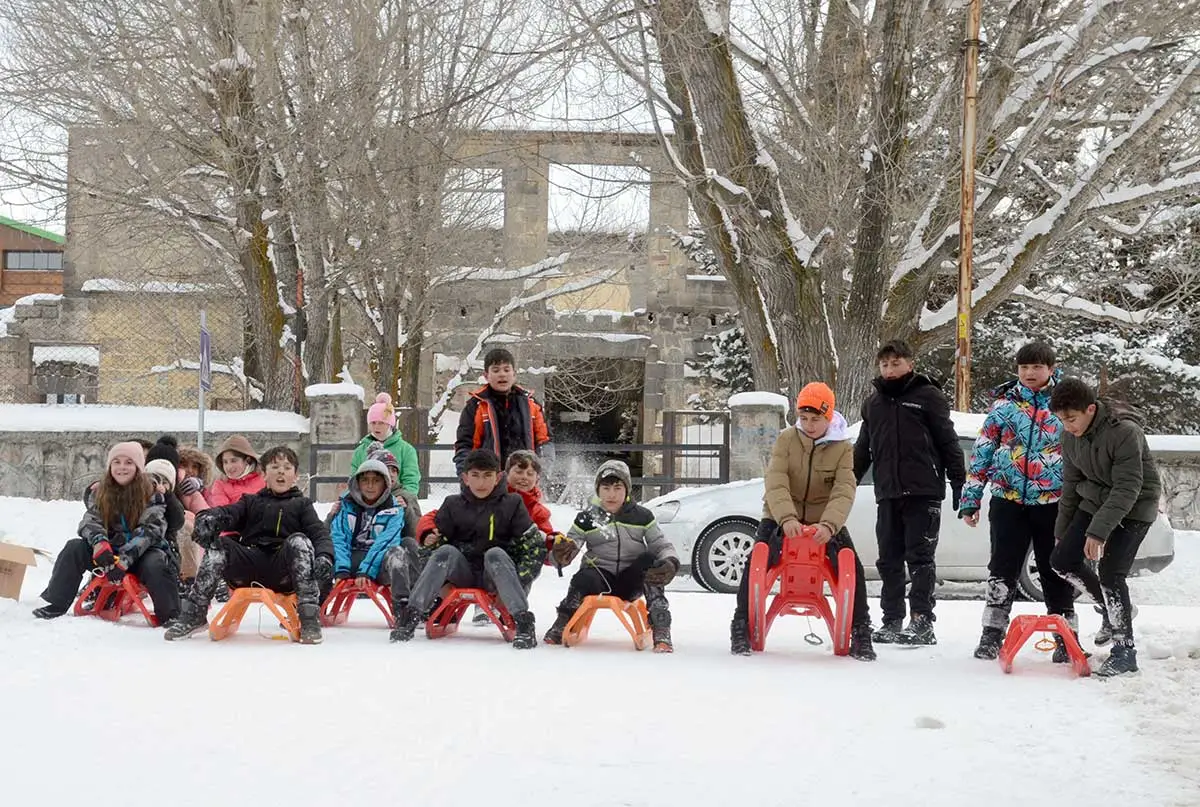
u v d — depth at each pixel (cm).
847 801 466
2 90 2122
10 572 1027
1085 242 2734
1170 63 2066
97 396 3544
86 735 553
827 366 2006
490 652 822
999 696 688
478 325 3594
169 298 3306
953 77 2044
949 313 2180
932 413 927
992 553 859
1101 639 876
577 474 2173
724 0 1905
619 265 3394
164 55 2077
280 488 888
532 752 534
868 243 1959
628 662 791
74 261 3525
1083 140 2261
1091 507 795
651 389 3672
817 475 870
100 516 939
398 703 634
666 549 863
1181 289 2527
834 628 853
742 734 577
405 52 2205
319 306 2272
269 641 859
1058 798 473
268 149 2102
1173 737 580
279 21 2089
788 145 2069
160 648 813
